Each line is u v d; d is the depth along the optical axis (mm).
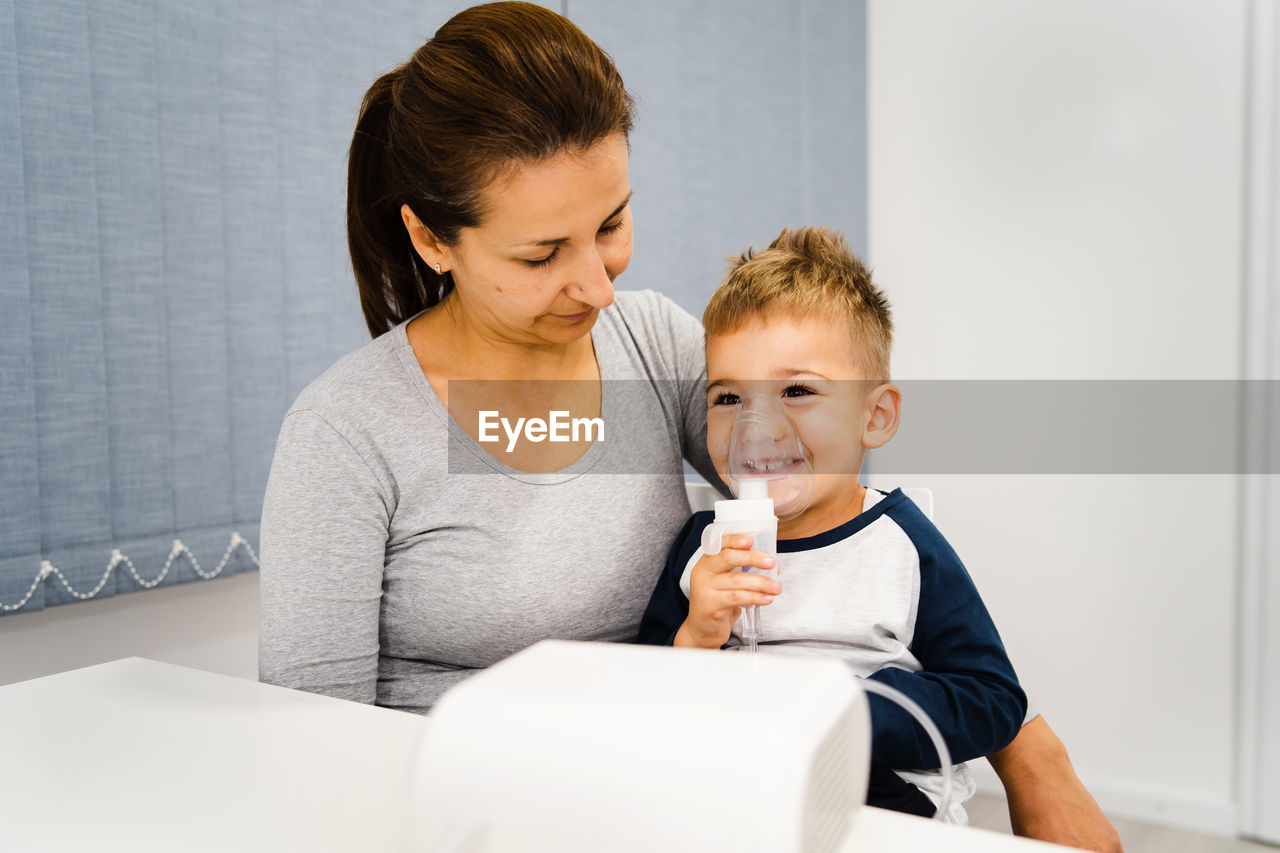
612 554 942
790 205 2492
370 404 882
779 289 934
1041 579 2381
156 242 1389
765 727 348
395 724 631
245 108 1488
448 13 1770
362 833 470
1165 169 2201
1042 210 2365
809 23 2500
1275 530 2086
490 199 751
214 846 461
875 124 2604
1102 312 2291
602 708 368
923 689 776
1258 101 2072
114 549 1366
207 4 1436
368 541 859
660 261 2197
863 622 858
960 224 2482
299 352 1582
